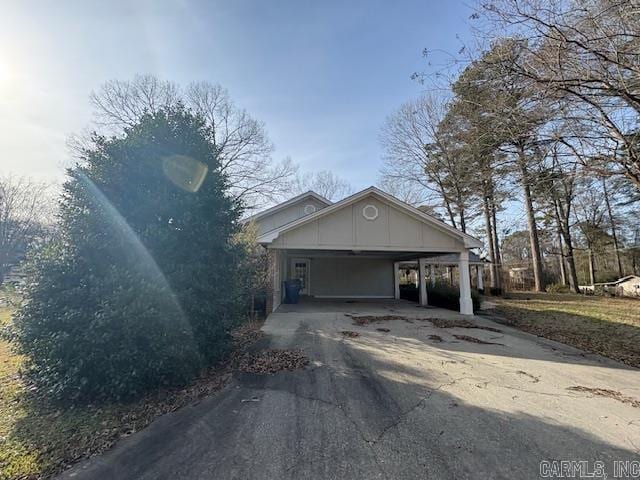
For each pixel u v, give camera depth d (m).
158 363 4.41
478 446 3.15
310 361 5.87
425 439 3.29
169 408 4.11
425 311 12.06
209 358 5.50
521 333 8.41
